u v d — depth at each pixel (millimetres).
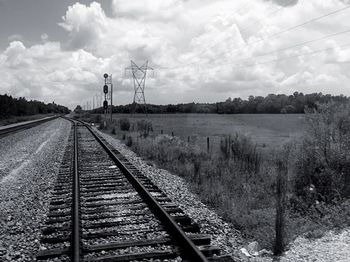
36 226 7711
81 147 23953
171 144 23484
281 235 6438
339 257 5809
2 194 11031
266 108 162250
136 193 10539
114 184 11734
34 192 11062
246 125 66812
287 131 50219
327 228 7383
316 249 6293
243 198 9688
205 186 11344
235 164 14664
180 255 5977
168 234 6949
